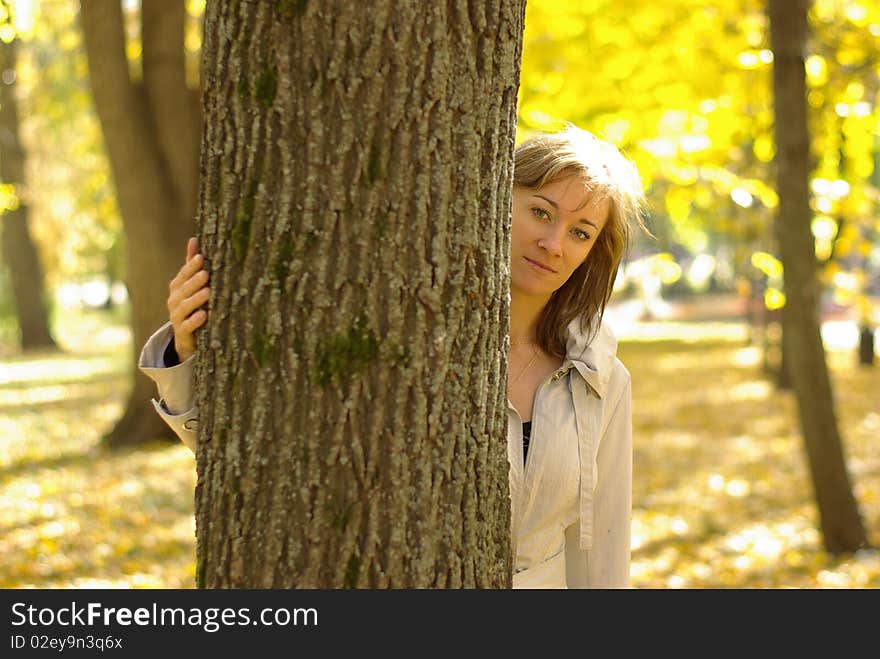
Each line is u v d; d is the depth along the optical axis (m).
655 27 6.89
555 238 2.36
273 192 1.81
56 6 16.33
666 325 38.44
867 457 10.88
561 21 6.82
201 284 1.89
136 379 11.08
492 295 1.89
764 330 18.91
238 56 1.82
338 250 1.79
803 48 6.59
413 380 1.80
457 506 1.86
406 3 1.77
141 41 10.48
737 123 7.27
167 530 7.45
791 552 7.00
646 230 2.70
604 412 2.50
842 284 8.29
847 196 7.51
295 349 1.80
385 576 1.81
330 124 1.78
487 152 1.85
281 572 1.82
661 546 7.29
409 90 1.78
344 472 1.80
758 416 14.01
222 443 1.86
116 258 28.70
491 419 1.92
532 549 2.41
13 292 26.33
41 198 25.84
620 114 7.02
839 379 18.28
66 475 9.50
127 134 10.27
